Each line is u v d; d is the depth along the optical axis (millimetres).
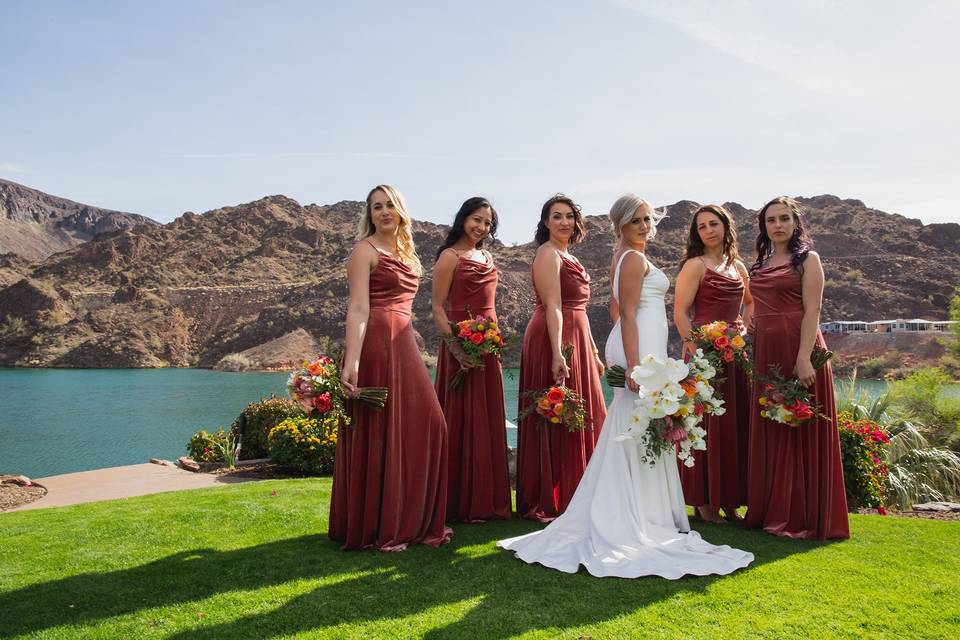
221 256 168875
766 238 4711
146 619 2994
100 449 25469
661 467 3998
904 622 2938
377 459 4027
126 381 70625
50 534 4688
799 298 4496
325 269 160375
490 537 4348
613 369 4090
